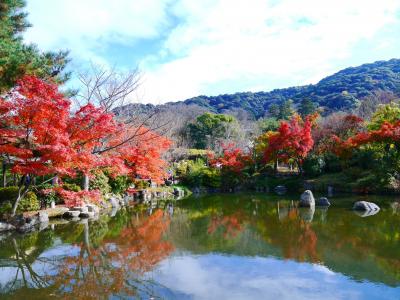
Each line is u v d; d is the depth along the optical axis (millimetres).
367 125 34469
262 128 54500
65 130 13047
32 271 9414
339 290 7926
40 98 11953
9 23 14133
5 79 12602
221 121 54094
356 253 10781
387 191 25281
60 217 17359
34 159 13812
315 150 35469
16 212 15617
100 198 19984
